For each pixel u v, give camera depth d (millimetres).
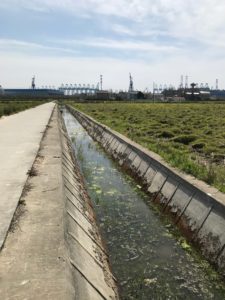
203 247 8500
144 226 10500
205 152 18516
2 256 5371
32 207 7633
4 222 6730
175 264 8195
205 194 9297
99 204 12586
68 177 11906
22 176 10367
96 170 18344
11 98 149875
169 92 181000
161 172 13250
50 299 4273
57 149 15867
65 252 5582
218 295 6992
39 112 50656
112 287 6660
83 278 5574
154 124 32625
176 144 20953
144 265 8164
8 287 4531
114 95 179875
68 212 8039
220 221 8289
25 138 19625
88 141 30766
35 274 4863
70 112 78125
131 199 13148
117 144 22297
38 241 5910
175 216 10594
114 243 9336
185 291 7117
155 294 7027
